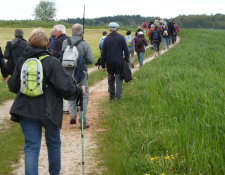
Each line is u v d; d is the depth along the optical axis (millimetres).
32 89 3678
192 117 5793
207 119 5332
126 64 8648
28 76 3697
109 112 7855
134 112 7195
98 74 15297
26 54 3812
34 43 3830
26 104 3732
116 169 4410
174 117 6004
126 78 8625
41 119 3713
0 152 5273
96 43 35125
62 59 6449
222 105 6125
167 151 4535
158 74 10914
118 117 7141
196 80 8859
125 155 4805
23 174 4547
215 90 7359
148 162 4387
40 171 4672
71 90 3799
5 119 7832
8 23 60594
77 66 6336
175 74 10172
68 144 5859
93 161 5008
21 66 3842
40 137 3816
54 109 3783
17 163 4973
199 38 29297
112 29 8570
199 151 4223
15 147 5594
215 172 3930
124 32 51406
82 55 6609
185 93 7418
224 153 4188
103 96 10391
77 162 4984
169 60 14406
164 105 6961
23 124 3766
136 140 5227
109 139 5855
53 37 10648
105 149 5375
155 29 21156
